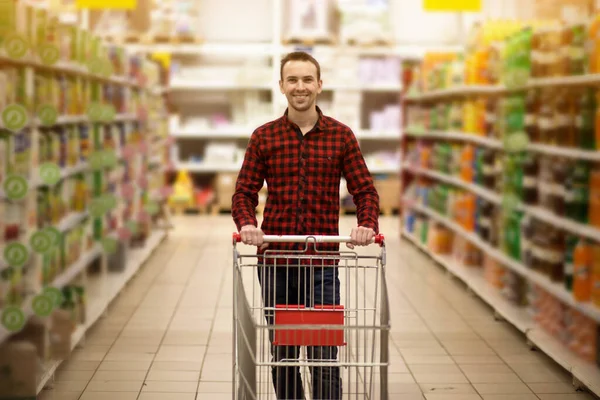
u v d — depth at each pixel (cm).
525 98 546
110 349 489
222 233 965
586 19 461
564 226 461
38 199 450
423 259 805
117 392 412
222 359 471
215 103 1220
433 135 825
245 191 329
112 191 628
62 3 736
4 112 376
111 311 585
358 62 1155
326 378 303
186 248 855
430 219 834
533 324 516
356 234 295
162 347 495
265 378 379
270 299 333
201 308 595
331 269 329
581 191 450
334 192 333
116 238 617
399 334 526
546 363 468
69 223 501
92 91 591
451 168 762
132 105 737
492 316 579
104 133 629
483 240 646
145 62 812
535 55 512
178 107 1216
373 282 687
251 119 1162
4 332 379
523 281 562
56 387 418
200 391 414
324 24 1148
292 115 327
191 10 1140
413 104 957
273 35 1197
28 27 416
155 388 418
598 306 421
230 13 1218
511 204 541
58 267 476
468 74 689
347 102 1145
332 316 291
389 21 1156
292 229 329
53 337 429
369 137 1162
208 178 1226
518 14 941
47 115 425
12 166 395
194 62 1219
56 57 431
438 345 503
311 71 319
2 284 394
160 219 940
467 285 668
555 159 498
